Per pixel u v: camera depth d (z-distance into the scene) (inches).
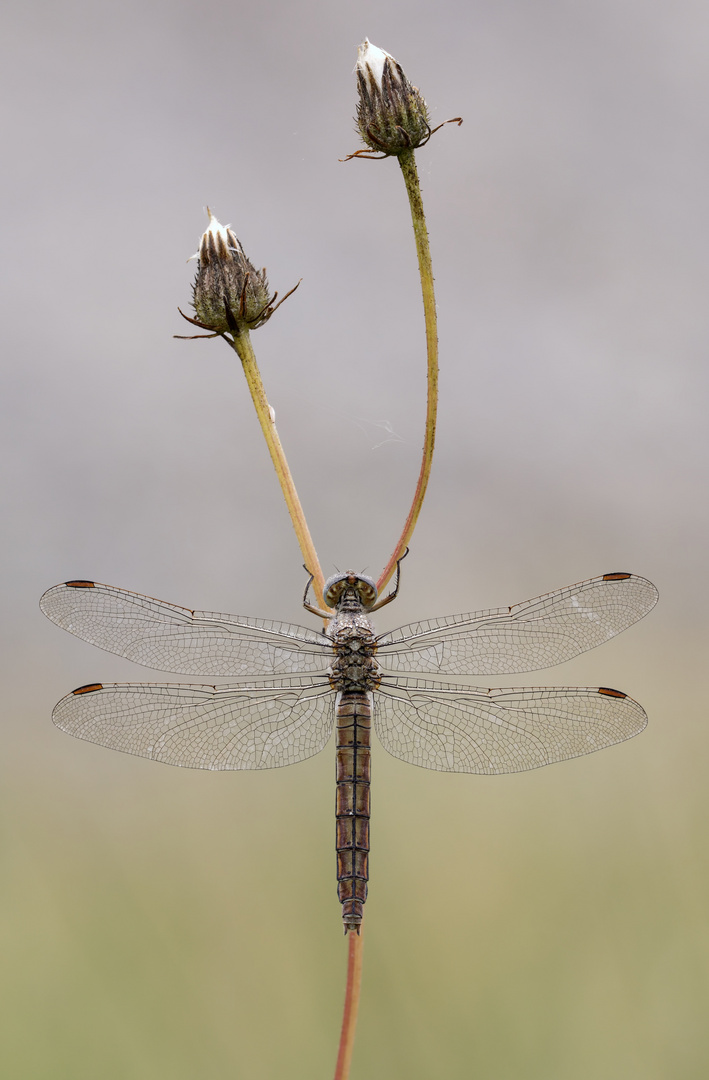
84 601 32.1
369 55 31.8
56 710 32.0
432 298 31.7
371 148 31.8
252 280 31.8
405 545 31.6
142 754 32.0
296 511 31.7
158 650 32.1
